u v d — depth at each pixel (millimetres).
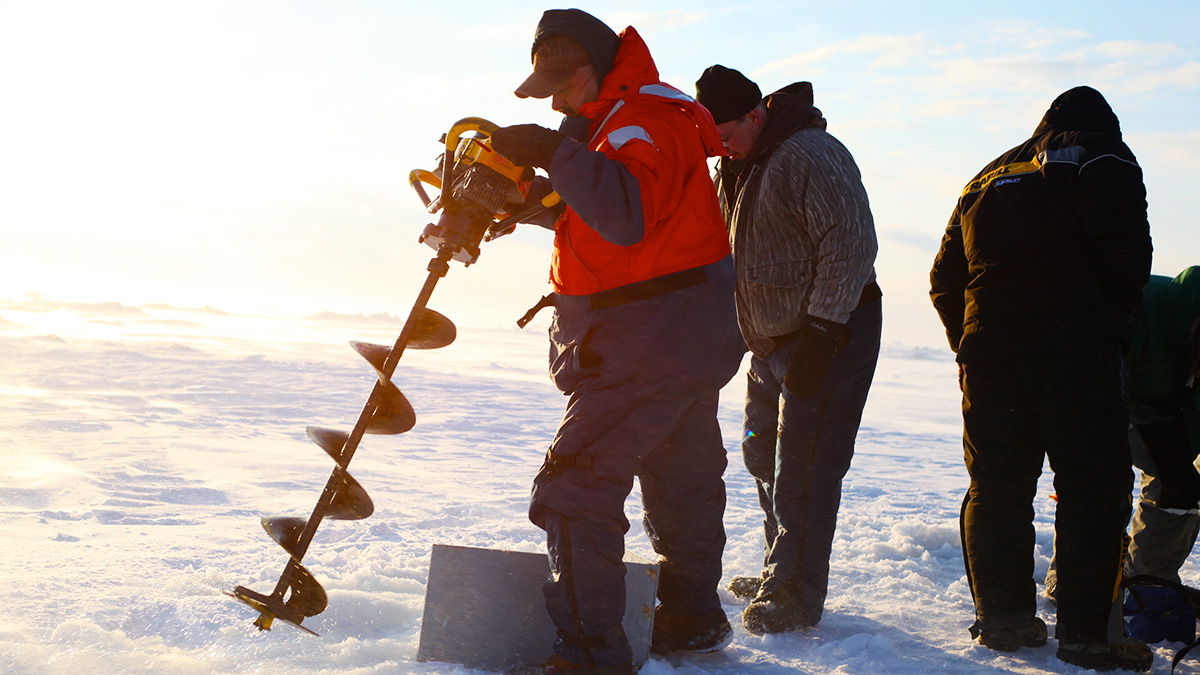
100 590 2666
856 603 3227
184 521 3990
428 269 2129
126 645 2189
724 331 2184
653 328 2117
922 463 8617
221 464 5781
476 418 9867
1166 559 3168
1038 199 2680
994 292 2725
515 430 8984
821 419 2834
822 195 2787
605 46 2150
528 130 1912
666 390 2137
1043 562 3834
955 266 3014
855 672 2406
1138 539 3189
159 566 3035
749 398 3256
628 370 2119
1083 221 2594
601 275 2152
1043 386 2643
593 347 2146
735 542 4137
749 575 3547
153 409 8656
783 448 2859
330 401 10188
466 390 13570
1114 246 2547
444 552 2287
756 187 2961
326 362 16422
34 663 1990
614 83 2150
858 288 2779
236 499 4652
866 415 14781
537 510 2131
